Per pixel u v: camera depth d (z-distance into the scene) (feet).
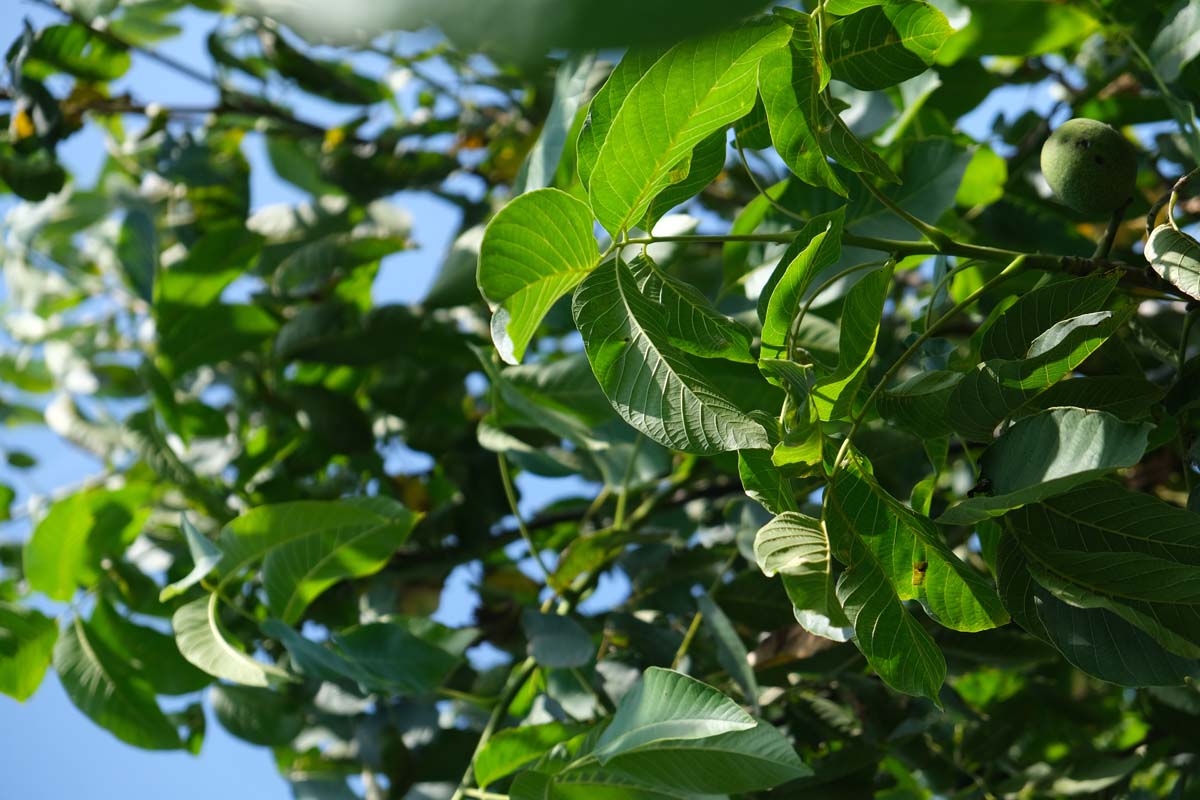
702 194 7.10
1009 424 3.89
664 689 4.24
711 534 5.47
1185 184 4.13
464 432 6.34
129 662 5.39
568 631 4.94
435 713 5.31
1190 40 4.59
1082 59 5.67
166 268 6.00
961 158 4.67
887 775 5.43
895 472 4.97
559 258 3.79
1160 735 5.10
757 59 3.67
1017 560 3.83
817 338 4.78
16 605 5.39
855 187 4.71
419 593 5.85
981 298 4.92
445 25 1.98
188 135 7.17
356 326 6.27
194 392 6.96
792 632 4.88
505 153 7.22
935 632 4.90
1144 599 3.75
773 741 4.10
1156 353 4.39
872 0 3.88
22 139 6.07
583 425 5.17
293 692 5.47
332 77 7.19
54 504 5.41
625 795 4.36
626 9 2.00
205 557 4.87
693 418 3.76
